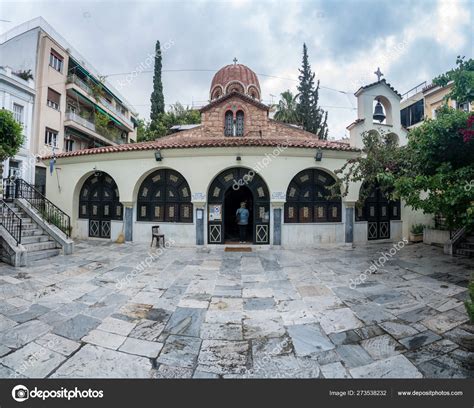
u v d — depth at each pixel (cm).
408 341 362
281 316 443
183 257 854
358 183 1043
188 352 343
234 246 1005
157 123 2516
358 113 1159
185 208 1041
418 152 613
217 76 1777
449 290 541
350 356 332
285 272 694
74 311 459
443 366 309
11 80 1474
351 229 1045
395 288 567
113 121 2566
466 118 505
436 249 950
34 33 1678
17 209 996
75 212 1184
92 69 2267
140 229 1068
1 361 323
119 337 377
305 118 2544
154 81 2591
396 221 1153
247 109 1378
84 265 755
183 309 470
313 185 1043
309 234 1023
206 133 1385
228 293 547
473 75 486
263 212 1022
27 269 709
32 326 405
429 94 1659
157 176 1071
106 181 1159
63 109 1861
